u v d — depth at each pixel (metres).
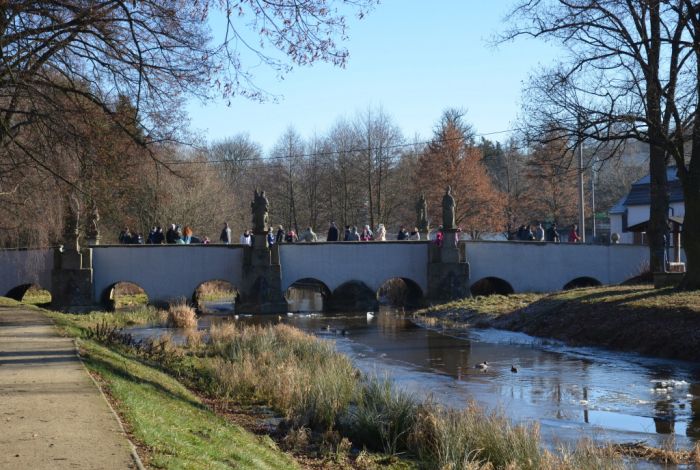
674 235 34.53
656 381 17.58
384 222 72.69
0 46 16.80
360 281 44.59
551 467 9.50
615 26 24.00
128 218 29.59
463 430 10.77
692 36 22.73
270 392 15.02
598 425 13.20
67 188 21.34
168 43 18.92
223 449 9.30
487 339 26.83
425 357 22.39
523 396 15.95
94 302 41.59
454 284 44.34
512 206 72.12
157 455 7.78
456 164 63.38
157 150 21.22
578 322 25.44
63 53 19.61
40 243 30.56
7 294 41.53
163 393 13.10
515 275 46.38
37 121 19.86
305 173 77.94
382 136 72.06
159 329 30.25
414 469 10.29
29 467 7.12
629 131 23.64
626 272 47.16
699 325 20.84
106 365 14.16
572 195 69.69
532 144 27.98
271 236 44.00
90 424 8.94
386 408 12.56
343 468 10.22
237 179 93.44
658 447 11.48
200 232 57.09
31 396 10.69
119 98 19.42
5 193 24.05
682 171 24.59
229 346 21.97
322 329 31.73
